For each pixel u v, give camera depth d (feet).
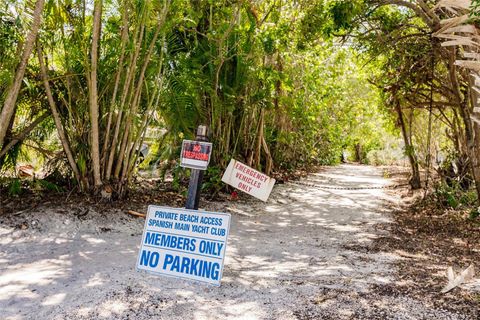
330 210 32.91
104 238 19.61
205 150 15.06
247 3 30.81
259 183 17.01
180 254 14.29
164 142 32.40
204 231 14.23
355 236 23.34
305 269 16.28
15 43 20.75
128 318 10.95
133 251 17.58
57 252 16.99
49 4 20.13
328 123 76.48
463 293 13.41
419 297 13.03
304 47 30.45
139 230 21.58
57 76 23.41
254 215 29.53
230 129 35.53
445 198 33.78
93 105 22.86
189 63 29.25
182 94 27.50
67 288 12.80
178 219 14.61
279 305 12.26
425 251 19.95
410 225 27.07
